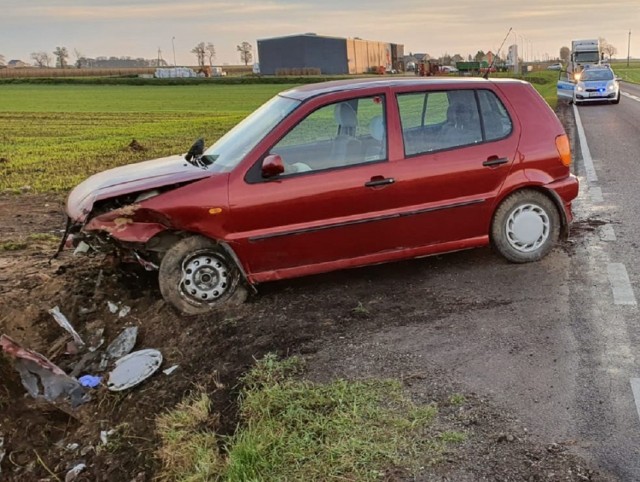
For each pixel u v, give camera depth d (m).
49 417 4.39
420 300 5.18
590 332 4.46
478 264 5.96
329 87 5.59
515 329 4.56
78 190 5.64
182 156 6.29
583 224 7.20
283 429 3.43
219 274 5.24
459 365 4.09
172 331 5.06
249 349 4.51
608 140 14.98
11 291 5.87
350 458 3.17
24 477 3.99
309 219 5.22
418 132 5.52
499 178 5.67
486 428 3.40
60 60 148.75
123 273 6.06
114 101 48.09
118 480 3.68
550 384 3.81
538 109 5.89
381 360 4.20
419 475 3.06
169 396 4.23
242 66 161.25
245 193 5.08
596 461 3.11
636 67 125.25
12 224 8.82
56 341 5.27
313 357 4.30
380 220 5.37
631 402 3.58
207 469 3.29
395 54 136.38
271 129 5.26
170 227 5.04
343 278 5.76
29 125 28.70
